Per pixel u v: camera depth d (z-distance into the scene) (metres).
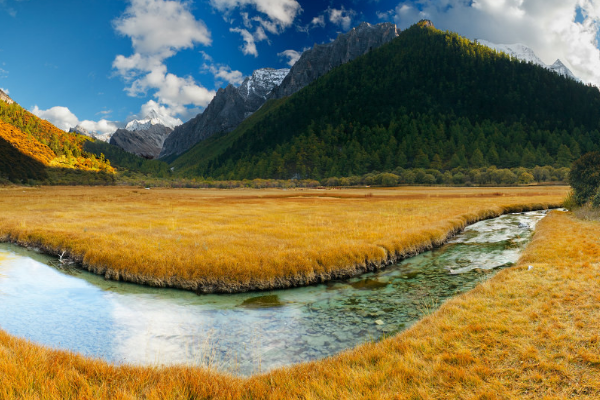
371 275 15.81
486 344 7.25
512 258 17.86
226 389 6.02
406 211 37.88
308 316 10.80
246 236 21.25
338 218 31.20
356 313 10.98
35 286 13.77
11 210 36.06
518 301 9.55
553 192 76.75
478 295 10.47
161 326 10.02
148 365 7.06
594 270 11.68
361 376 6.21
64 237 20.31
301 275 14.62
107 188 118.69
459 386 5.76
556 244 17.02
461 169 167.25
